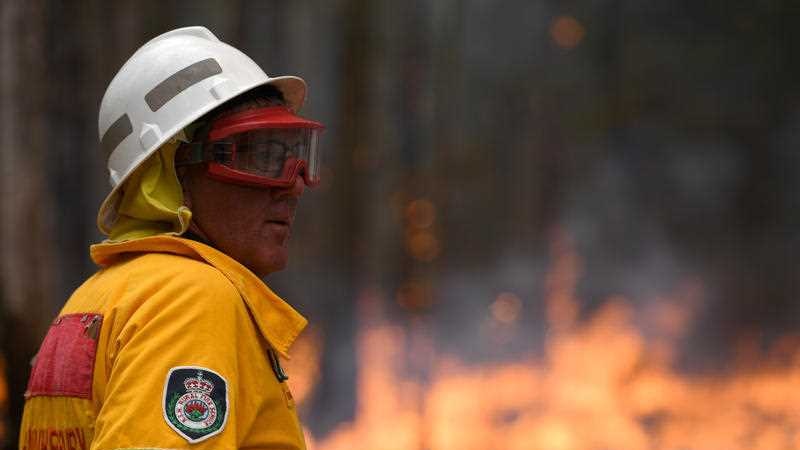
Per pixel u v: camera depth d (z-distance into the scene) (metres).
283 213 7.69
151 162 7.52
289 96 8.20
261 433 7.15
